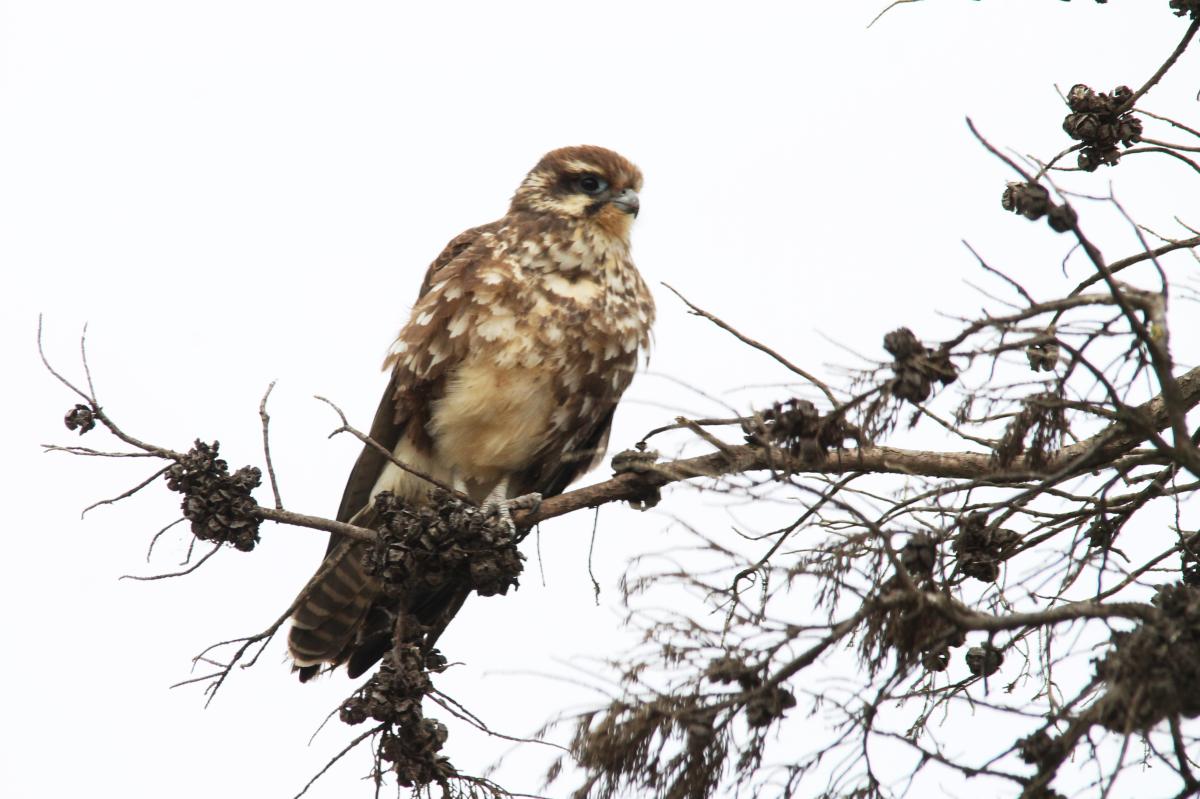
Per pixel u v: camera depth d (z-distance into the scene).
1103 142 9.84
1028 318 7.61
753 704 7.31
